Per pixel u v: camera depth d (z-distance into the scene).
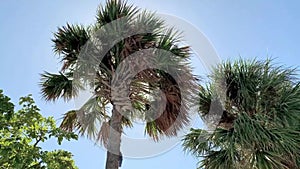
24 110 5.63
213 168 7.10
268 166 6.64
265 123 7.07
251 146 6.82
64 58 7.38
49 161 5.43
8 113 5.43
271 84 7.40
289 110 7.11
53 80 7.41
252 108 7.37
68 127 7.46
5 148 5.19
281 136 6.79
